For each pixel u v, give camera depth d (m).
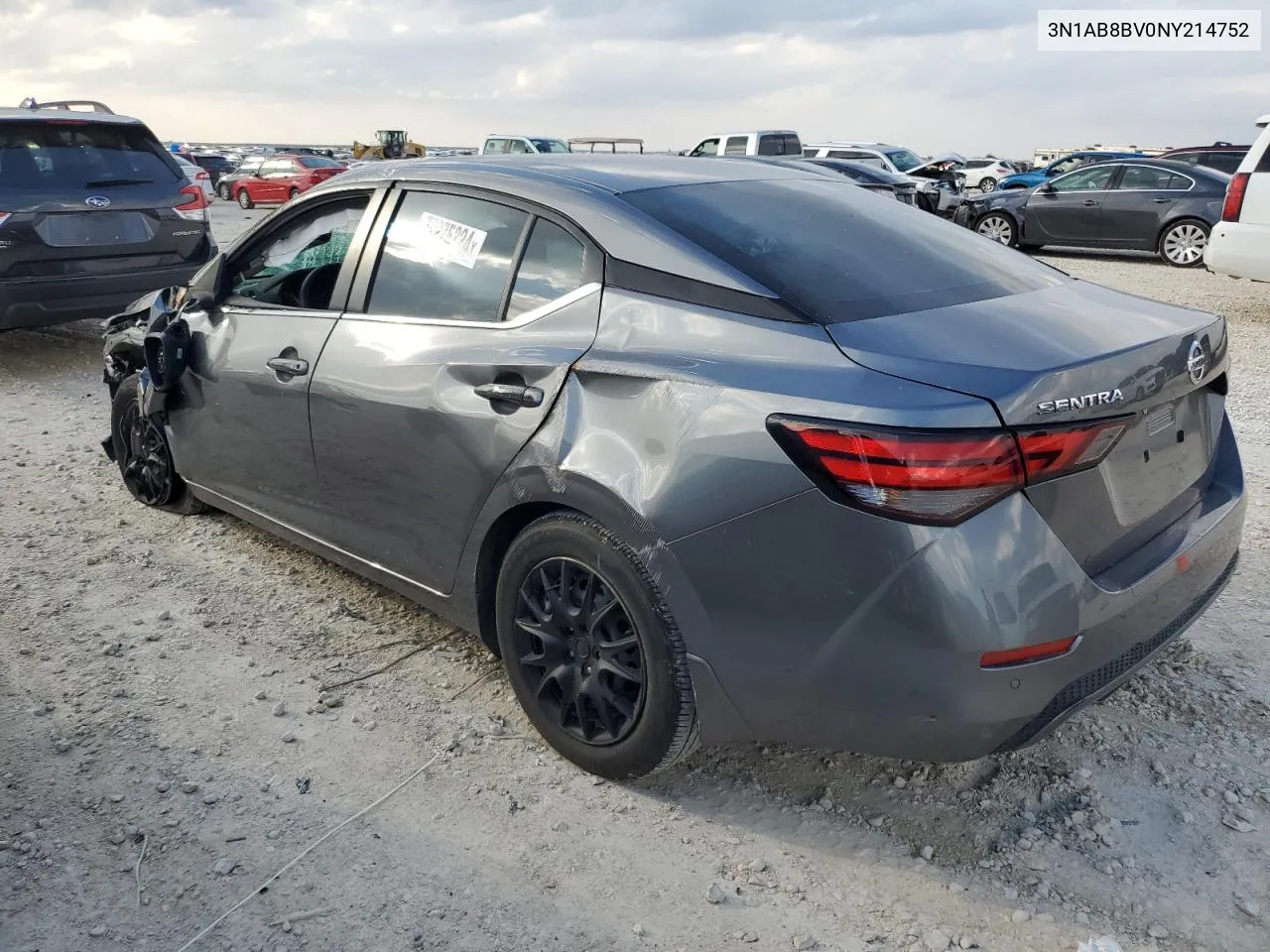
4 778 2.96
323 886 2.57
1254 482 5.30
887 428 2.24
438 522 3.21
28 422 6.61
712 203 3.07
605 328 2.81
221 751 3.11
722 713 2.62
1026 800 2.86
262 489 4.00
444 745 3.14
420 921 2.46
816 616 2.38
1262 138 9.37
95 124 7.93
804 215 3.13
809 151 25.12
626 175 3.22
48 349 8.86
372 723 3.25
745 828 2.79
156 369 4.31
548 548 2.87
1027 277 3.09
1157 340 2.57
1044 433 2.25
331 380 3.48
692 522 2.50
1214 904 2.48
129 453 5.04
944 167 24.81
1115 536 2.52
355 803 2.88
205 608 4.01
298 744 3.15
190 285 4.48
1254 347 8.87
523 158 3.51
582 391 2.76
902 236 3.16
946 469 2.21
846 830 2.77
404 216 3.49
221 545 4.58
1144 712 3.25
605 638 2.82
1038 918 2.45
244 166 30.23
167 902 2.51
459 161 3.50
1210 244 9.74
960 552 2.23
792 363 2.46
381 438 3.32
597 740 2.90
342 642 3.77
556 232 3.03
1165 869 2.60
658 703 2.68
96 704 3.35
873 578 2.29
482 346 3.05
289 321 3.76
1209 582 2.87
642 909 2.50
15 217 7.30
